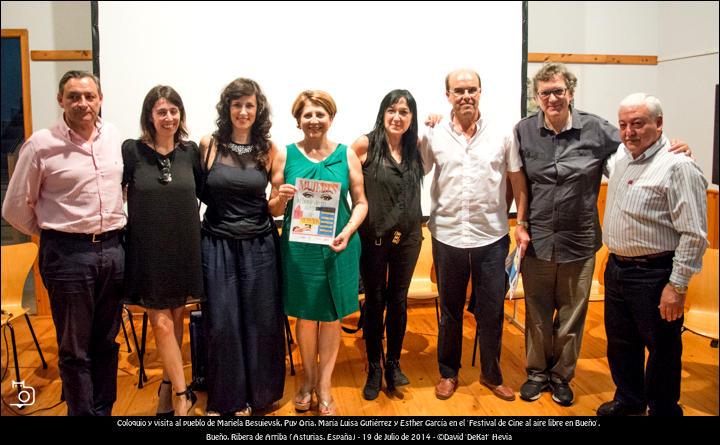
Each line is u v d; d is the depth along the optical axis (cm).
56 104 358
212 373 226
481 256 242
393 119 229
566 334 243
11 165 360
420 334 334
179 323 225
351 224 226
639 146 203
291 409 241
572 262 236
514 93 367
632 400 230
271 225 230
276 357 234
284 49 344
